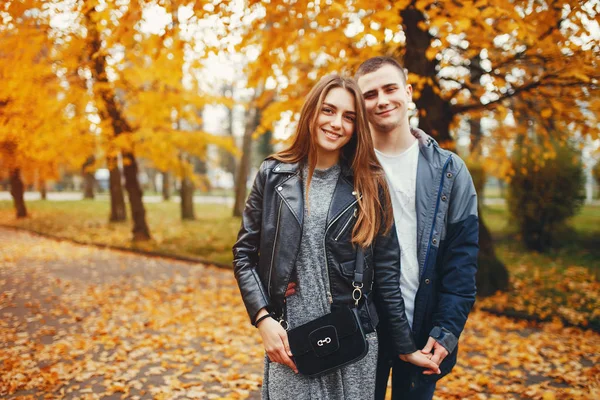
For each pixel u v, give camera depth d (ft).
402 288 6.30
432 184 6.23
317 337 5.44
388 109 6.31
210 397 11.50
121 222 59.16
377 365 6.38
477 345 15.42
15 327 17.43
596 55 14.84
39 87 27.76
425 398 6.16
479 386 12.06
